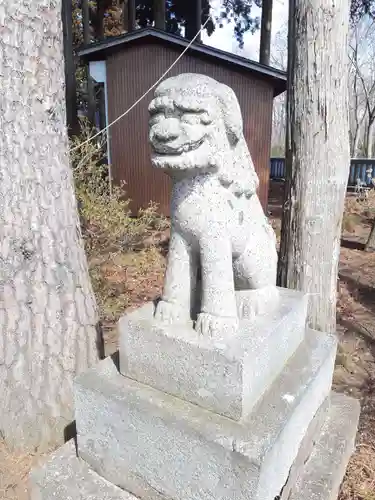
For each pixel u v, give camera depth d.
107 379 1.33
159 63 5.75
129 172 6.10
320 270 2.46
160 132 1.08
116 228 3.60
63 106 1.79
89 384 1.30
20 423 1.76
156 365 1.25
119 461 1.28
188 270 1.30
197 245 1.25
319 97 2.27
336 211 2.41
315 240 2.42
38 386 1.76
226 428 1.10
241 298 1.39
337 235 2.47
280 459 1.15
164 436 1.15
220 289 1.21
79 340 1.85
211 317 1.20
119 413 1.23
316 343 1.60
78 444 1.38
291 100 2.39
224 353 1.10
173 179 1.25
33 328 1.73
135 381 1.31
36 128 1.66
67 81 5.79
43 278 1.73
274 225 6.07
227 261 1.22
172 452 1.15
